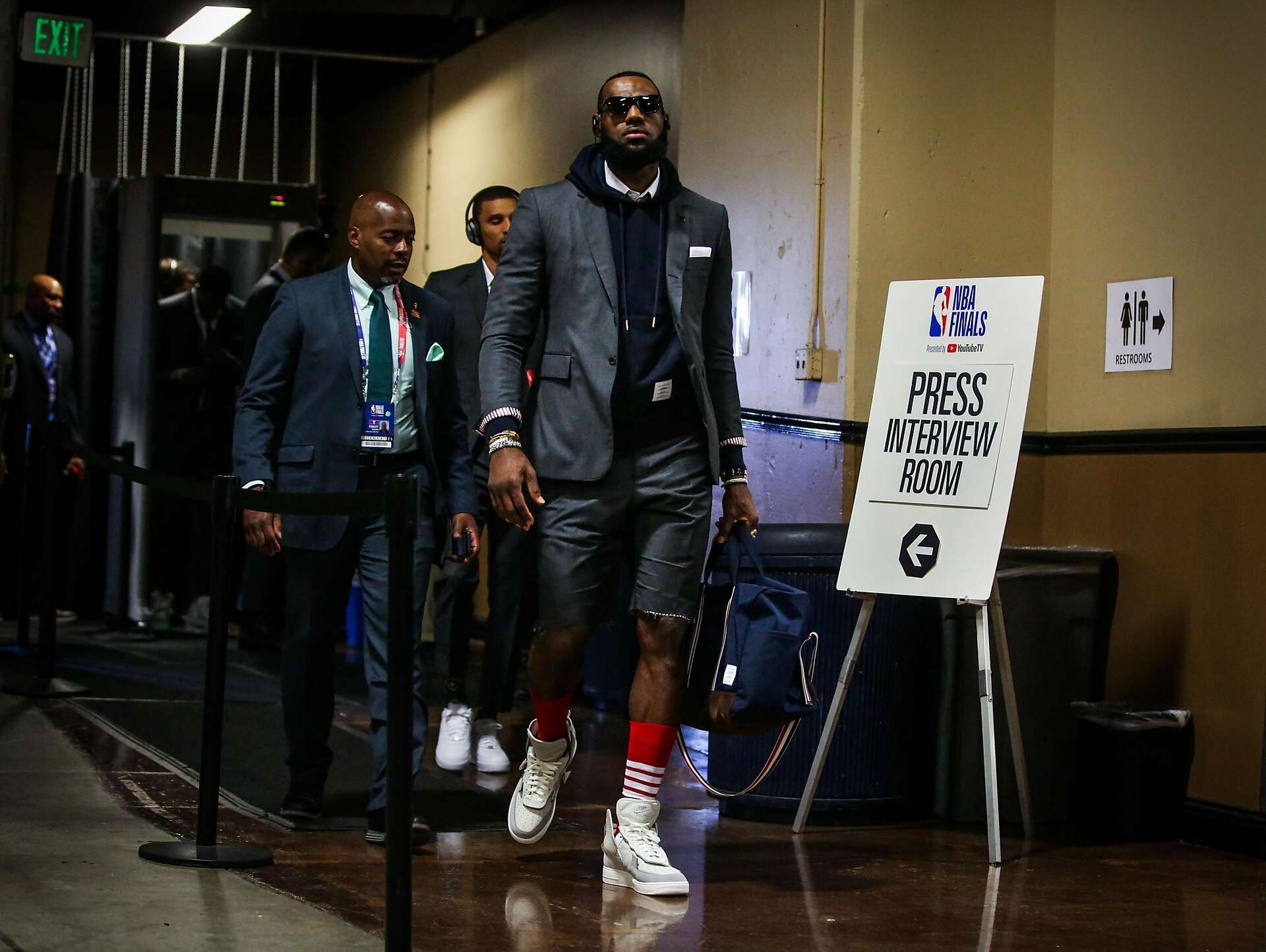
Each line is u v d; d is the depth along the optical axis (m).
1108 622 4.94
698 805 4.85
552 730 3.93
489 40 8.48
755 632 3.71
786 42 5.45
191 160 11.25
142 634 8.33
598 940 3.23
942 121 5.21
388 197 4.16
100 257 8.60
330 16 8.95
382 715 4.01
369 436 4.10
